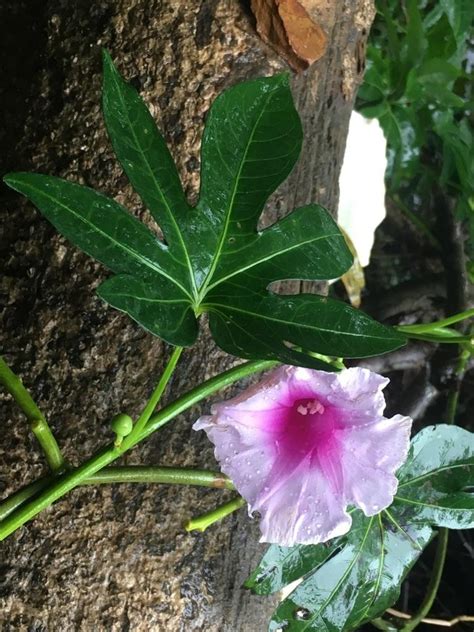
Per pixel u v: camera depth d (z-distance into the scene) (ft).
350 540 0.91
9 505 0.68
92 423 0.97
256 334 0.63
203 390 0.71
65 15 1.07
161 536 0.95
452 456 0.94
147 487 0.95
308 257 0.65
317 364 0.60
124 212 0.61
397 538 0.93
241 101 0.60
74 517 0.94
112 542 0.94
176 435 0.97
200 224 0.63
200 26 1.02
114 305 0.58
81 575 0.93
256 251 0.64
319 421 0.69
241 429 0.68
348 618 0.94
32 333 0.99
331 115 1.11
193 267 0.64
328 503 0.68
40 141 1.05
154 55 1.03
